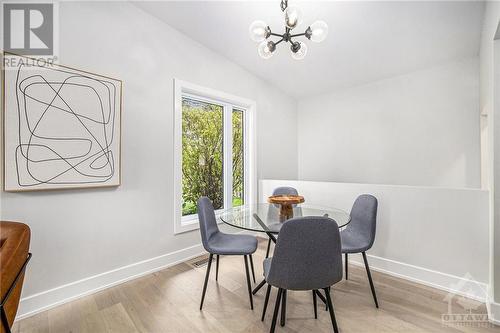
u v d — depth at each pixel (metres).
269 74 3.57
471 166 2.78
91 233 2.02
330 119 4.07
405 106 3.28
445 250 2.03
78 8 1.94
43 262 1.78
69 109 1.88
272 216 2.07
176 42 2.62
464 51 2.67
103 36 2.08
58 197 1.86
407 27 2.34
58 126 1.83
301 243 1.21
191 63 2.77
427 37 2.47
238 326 1.62
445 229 2.03
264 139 3.77
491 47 1.72
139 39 2.32
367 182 3.65
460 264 1.96
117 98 2.15
